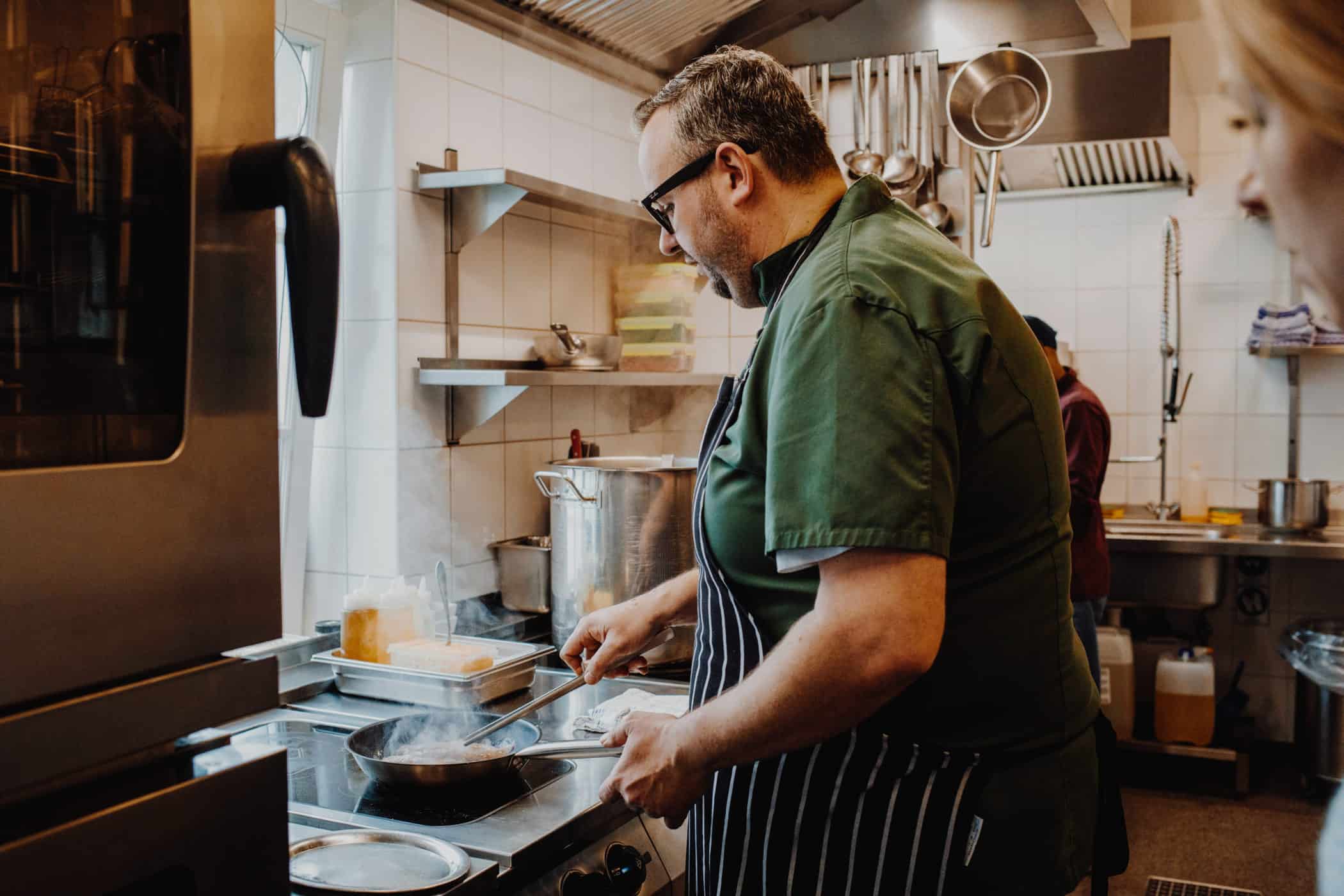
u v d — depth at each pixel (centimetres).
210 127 69
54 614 60
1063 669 117
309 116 212
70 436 62
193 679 69
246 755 73
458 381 214
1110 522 388
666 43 267
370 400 218
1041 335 286
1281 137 28
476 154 236
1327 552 335
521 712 144
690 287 278
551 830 123
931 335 103
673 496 200
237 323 71
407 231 217
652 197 129
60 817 62
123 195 65
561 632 209
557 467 218
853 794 113
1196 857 307
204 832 69
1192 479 390
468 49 232
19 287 59
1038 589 113
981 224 423
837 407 100
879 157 309
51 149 60
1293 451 393
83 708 62
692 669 133
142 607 65
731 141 121
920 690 112
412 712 168
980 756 112
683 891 149
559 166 264
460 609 232
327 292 72
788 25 269
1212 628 402
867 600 98
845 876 113
